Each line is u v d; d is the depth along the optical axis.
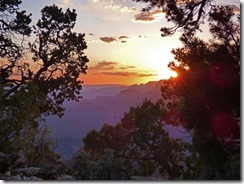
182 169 33.06
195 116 12.12
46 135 17.08
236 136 12.11
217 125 11.88
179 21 15.39
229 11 12.88
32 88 17.78
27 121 16.89
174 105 23.03
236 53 12.09
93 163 12.34
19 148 16.23
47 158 16.42
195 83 12.03
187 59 12.77
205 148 11.51
